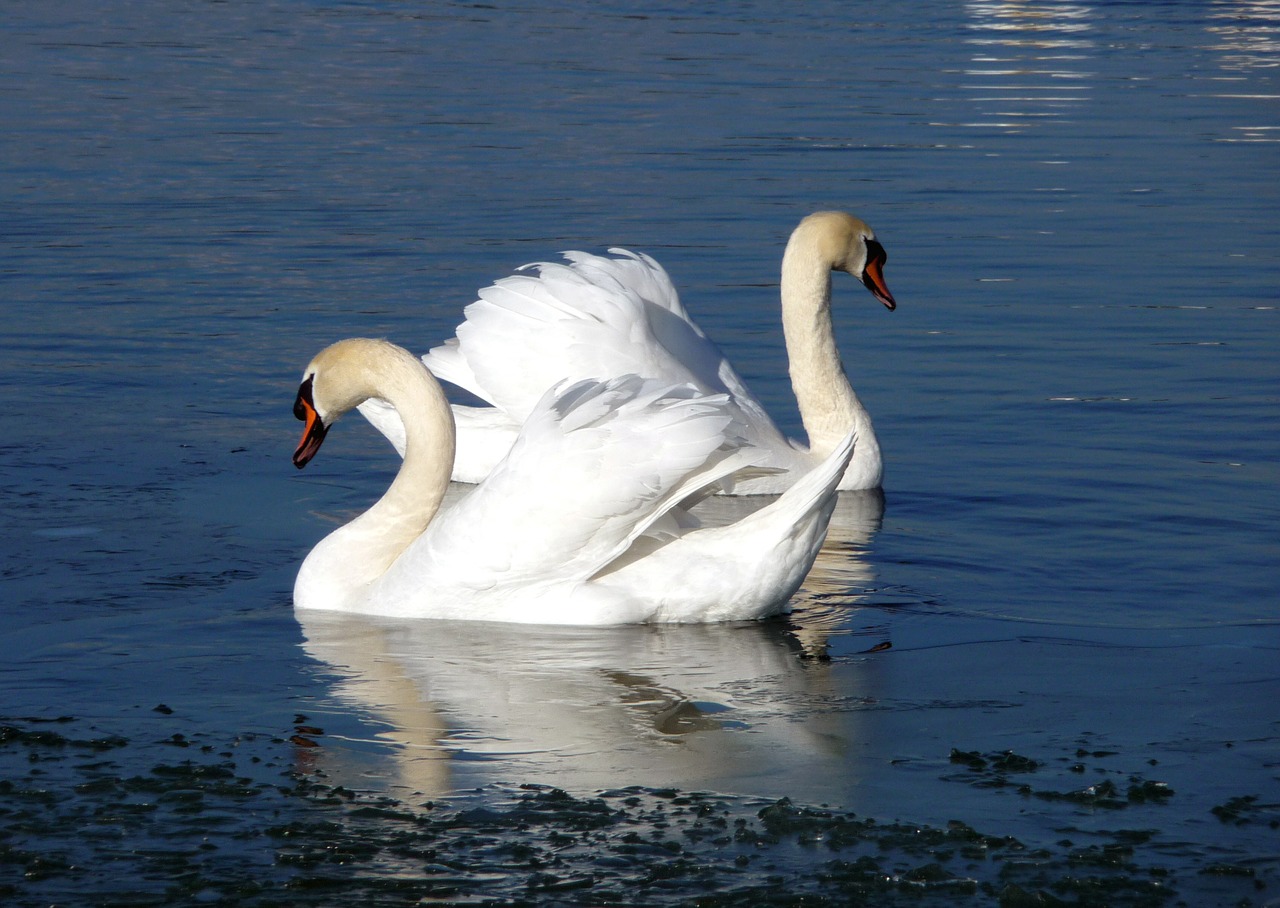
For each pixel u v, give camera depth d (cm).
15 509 1370
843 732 926
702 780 859
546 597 1131
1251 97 3747
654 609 1127
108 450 1546
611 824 805
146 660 1044
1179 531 1344
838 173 2930
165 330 1962
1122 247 2414
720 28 4859
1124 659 1052
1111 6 5391
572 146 3133
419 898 738
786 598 1146
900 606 1171
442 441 1207
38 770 867
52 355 1861
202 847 784
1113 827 805
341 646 1079
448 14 5100
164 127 3281
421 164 2962
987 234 2497
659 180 2845
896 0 5600
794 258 1592
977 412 1705
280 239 2414
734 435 1159
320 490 1460
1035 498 1442
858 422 1562
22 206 2602
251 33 4653
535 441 1134
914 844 787
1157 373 1823
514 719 943
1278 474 1488
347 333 1944
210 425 1638
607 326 1520
